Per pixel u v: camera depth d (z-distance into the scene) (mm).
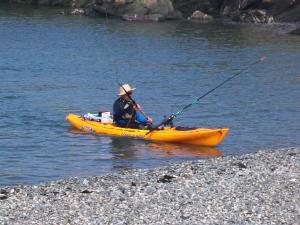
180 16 75938
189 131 25188
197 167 20188
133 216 14859
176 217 14734
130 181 18359
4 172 21266
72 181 18750
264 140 26344
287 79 41688
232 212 15055
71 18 74938
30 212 15266
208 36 62375
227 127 28594
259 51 53656
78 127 27422
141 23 71875
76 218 14789
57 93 36000
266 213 14953
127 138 25859
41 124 28484
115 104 26688
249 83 40000
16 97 34469
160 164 22406
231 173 19047
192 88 38000
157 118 30359
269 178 18281
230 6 77500
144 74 42781
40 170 21578
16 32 63031
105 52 52344
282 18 73375
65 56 50031
